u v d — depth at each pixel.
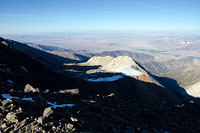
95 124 10.90
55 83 53.53
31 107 11.16
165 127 14.38
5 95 14.16
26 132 7.86
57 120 9.52
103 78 114.94
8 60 43.50
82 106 14.30
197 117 19.88
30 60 58.97
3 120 8.74
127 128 11.73
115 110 16.69
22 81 35.53
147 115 16.55
